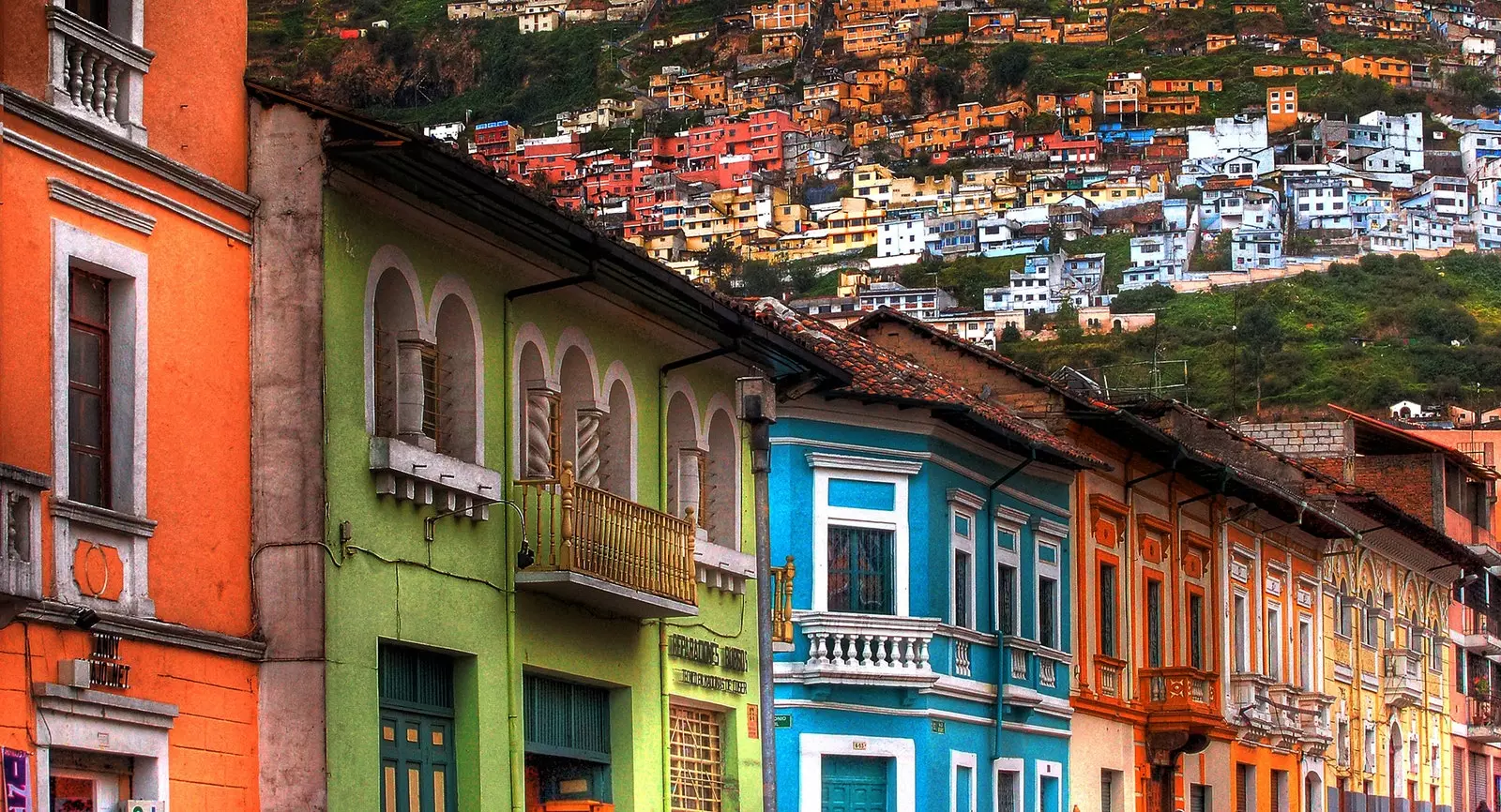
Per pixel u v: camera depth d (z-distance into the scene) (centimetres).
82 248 1606
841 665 3183
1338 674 5191
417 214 1981
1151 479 4162
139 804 1619
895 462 3278
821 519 3216
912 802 3238
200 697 1706
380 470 1895
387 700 1939
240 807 1750
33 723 1516
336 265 1858
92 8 1686
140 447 1658
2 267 1520
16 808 1482
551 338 2256
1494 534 7094
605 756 2366
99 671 1577
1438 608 6150
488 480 2078
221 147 1808
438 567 2003
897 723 3256
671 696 2491
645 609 2317
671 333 2519
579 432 2339
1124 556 4034
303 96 1830
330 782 1788
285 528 1808
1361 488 5206
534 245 2167
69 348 1620
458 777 2053
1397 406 19188
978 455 3478
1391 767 5603
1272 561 4797
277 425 1820
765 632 2202
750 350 2659
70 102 1614
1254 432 6212
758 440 2222
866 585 3262
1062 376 4722
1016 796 3550
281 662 1792
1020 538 3619
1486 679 6638
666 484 2517
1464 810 6300
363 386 1895
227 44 1822
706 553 2555
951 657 3344
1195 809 4312
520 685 2136
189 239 1744
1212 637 4416
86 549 1591
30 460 1530
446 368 2094
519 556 2142
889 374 3319
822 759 3189
